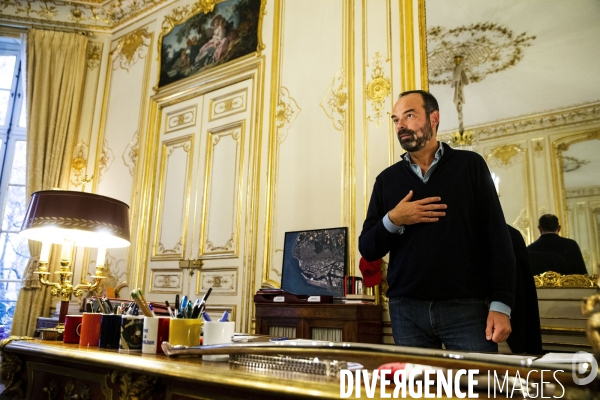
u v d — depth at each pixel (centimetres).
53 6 519
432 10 294
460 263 136
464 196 142
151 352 110
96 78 515
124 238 212
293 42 363
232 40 408
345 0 341
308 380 67
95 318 127
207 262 370
